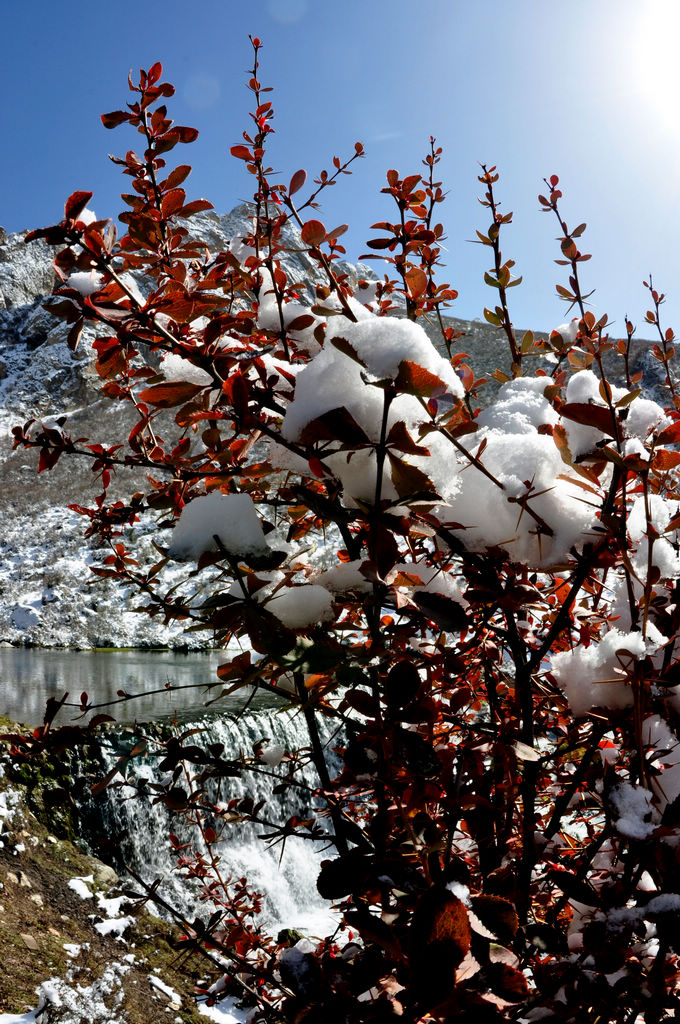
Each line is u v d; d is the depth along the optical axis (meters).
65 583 24.48
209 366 0.97
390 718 0.89
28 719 10.13
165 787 1.47
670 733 1.05
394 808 0.91
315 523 1.34
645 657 0.99
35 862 6.29
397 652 1.06
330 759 8.97
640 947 0.97
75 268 0.93
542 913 1.41
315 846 8.51
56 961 5.21
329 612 0.95
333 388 0.86
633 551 1.06
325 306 1.09
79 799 7.01
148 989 5.34
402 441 0.78
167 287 1.01
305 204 1.64
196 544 0.82
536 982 0.96
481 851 1.16
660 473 1.09
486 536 1.05
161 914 6.62
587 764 1.21
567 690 1.12
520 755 1.02
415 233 1.53
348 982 0.76
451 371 0.86
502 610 1.16
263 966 1.71
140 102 1.19
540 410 1.33
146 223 1.13
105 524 1.58
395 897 0.79
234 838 7.99
